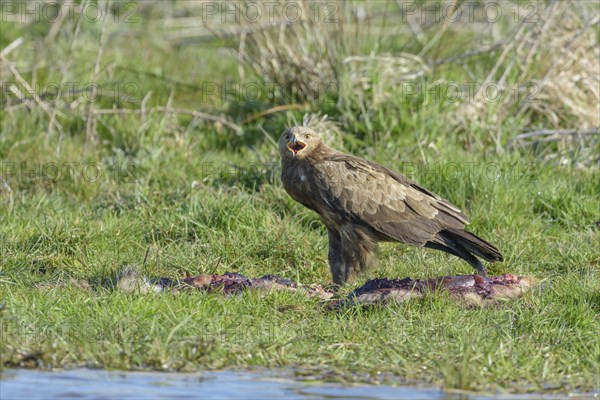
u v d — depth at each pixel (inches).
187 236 480.1
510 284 406.0
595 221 518.0
